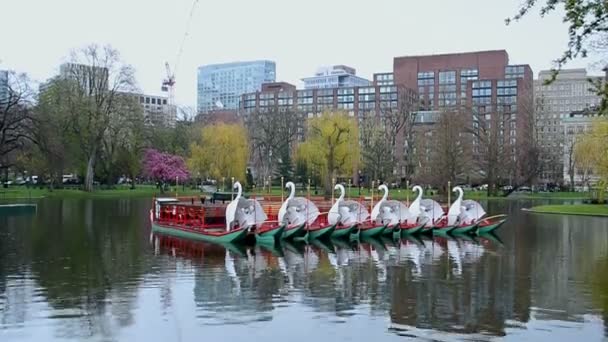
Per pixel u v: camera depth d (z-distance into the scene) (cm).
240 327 1409
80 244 2917
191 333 1356
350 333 1364
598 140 5716
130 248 2802
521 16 1254
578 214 5538
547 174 12194
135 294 1762
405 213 3653
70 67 7612
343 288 1886
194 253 2661
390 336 1340
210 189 9350
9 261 2356
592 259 2588
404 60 17400
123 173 8712
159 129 8888
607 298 1753
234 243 3041
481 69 16688
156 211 3762
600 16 1048
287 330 1385
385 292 1825
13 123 6050
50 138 6309
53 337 1320
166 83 16538
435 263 2444
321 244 3083
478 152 9712
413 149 9969
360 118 14250
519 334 1362
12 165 6538
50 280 1969
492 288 1902
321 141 7381
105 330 1378
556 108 17288
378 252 2788
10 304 1619
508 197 8800
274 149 9569
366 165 8956
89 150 7600
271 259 2508
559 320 1491
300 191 8712
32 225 3822
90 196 7269
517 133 11662
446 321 1476
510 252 2831
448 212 3953
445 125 8250
